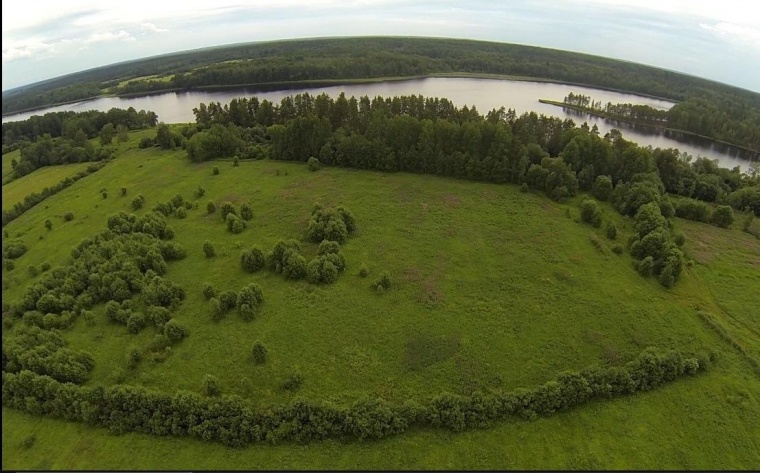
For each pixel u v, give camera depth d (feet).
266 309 213.25
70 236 284.20
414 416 159.84
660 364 177.06
